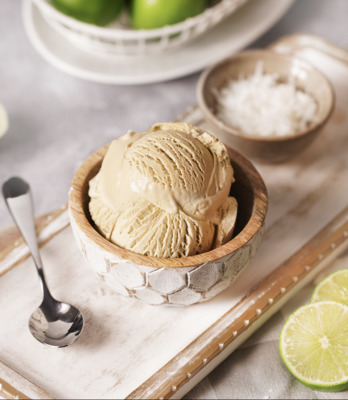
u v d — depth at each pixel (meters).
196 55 0.63
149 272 0.37
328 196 0.49
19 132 0.61
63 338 0.40
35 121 0.62
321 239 0.46
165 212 0.38
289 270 0.44
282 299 0.43
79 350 0.40
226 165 0.40
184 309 0.42
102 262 0.38
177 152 0.39
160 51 0.62
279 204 0.48
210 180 0.39
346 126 0.54
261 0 0.67
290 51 0.59
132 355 0.40
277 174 0.50
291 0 0.68
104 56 0.63
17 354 0.40
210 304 0.42
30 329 0.40
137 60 0.63
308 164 0.51
